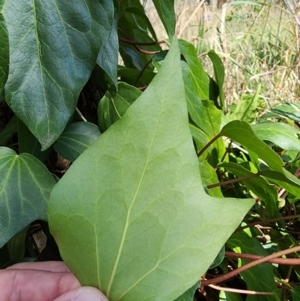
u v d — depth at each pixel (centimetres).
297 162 43
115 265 14
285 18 83
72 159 24
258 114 61
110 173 13
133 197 13
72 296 14
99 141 13
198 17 75
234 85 70
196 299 35
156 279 13
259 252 33
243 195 40
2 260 26
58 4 20
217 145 37
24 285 21
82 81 21
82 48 21
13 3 19
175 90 12
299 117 49
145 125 13
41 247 29
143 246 13
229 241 33
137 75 34
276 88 69
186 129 13
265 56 73
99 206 13
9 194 19
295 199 40
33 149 24
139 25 40
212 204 13
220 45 74
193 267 13
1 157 21
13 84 19
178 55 12
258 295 31
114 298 14
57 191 13
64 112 20
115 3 24
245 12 85
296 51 73
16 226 19
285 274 39
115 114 28
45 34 20
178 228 13
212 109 35
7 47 18
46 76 20
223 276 27
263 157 26
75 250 14
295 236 43
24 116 19
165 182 13
